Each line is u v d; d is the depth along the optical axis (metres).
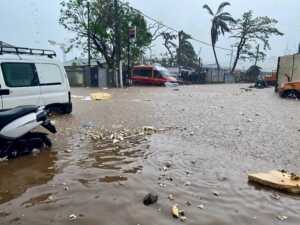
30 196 4.61
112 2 33.84
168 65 61.06
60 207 4.27
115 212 4.13
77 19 35.09
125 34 34.12
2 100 9.28
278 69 25.56
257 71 63.09
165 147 7.31
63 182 5.14
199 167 5.93
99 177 5.36
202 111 13.52
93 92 23.53
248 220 4.01
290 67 24.27
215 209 4.28
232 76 58.53
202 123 10.51
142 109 13.91
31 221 3.91
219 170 5.79
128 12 34.91
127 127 9.70
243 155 6.77
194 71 51.72
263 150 7.17
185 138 8.28
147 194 4.58
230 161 6.33
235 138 8.33
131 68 34.34
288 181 5.05
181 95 21.98
